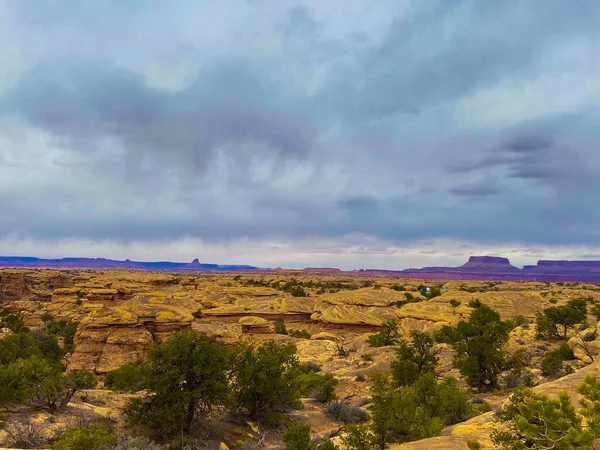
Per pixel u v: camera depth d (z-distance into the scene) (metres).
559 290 99.19
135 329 41.62
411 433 13.73
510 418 9.45
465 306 60.06
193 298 87.88
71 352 50.03
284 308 74.88
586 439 6.77
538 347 38.75
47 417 16.77
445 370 34.00
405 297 78.44
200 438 17.95
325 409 23.72
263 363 21.48
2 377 16.59
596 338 31.20
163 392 17.72
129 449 13.88
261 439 18.72
